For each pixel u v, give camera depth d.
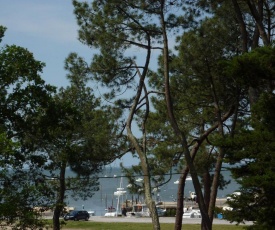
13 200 20.00
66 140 23.42
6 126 21.39
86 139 29.59
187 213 73.25
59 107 22.31
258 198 21.52
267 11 27.84
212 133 32.59
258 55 20.06
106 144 29.55
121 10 27.73
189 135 32.50
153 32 28.14
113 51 28.20
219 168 28.22
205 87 29.09
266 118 21.56
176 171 34.62
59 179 28.67
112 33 27.84
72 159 25.44
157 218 27.06
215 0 27.75
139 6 27.66
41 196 20.80
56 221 28.52
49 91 22.00
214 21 27.97
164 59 27.86
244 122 29.00
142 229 52.44
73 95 31.00
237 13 26.30
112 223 60.72
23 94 21.31
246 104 29.88
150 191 27.64
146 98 29.00
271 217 21.12
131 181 35.19
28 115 21.72
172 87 29.59
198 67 28.12
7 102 21.19
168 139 33.31
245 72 20.53
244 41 26.19
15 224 20.58
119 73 28.52
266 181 20.14
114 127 29.70
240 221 21.88
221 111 29.95
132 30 28.00
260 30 25.22
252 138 21.09
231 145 21.38
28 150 21.84
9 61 21.16
